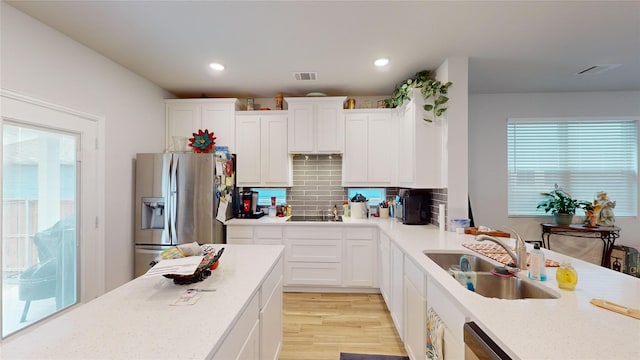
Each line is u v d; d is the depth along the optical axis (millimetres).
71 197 2270
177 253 1440
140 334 895
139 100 3000
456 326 1222
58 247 2162
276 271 1836
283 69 2811
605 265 3260
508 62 2648
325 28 2064
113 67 2646
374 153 3395
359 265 3172
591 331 911
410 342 1922
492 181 3670
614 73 2938
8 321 1818
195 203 2908
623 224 3545
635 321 973
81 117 2334
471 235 2451
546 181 3648
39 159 2021
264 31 2113
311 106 3402
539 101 3633
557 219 3408
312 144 3402
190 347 825
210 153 3035
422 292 1668
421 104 2688
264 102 3785
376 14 1888
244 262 1694
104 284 2527
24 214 1923
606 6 1775
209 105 3461
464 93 2535
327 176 3740
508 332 903
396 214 3357
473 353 983
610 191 3602
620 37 2178
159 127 3348
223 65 2729
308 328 2445
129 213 2859
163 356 783
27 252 1942
